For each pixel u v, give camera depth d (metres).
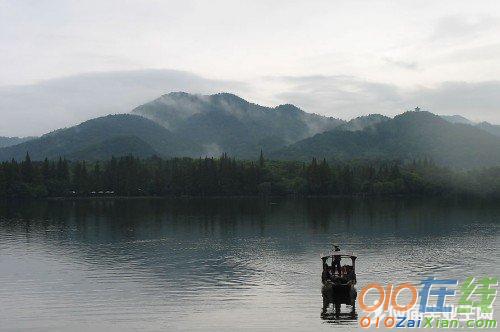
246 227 142.50
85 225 148.62
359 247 103.81
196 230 135.75
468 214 183.88
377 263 85.25
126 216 177.75
